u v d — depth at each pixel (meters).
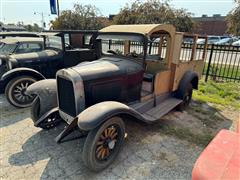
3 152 3.20
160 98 4.36
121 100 3.48
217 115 4.83
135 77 3.60
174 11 16.89
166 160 3.11
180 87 4.71
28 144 3.43
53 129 3.89
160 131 3.96
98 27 20.69
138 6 16.88
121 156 3.16
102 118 2.57
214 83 7.81
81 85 2.88
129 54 3.97
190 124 4.31
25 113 4.70
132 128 4.04
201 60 5.48
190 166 2.99
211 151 1.78
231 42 26.06
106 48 4.26
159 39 4.40
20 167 2.87
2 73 5.91
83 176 2.73
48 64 5.73
